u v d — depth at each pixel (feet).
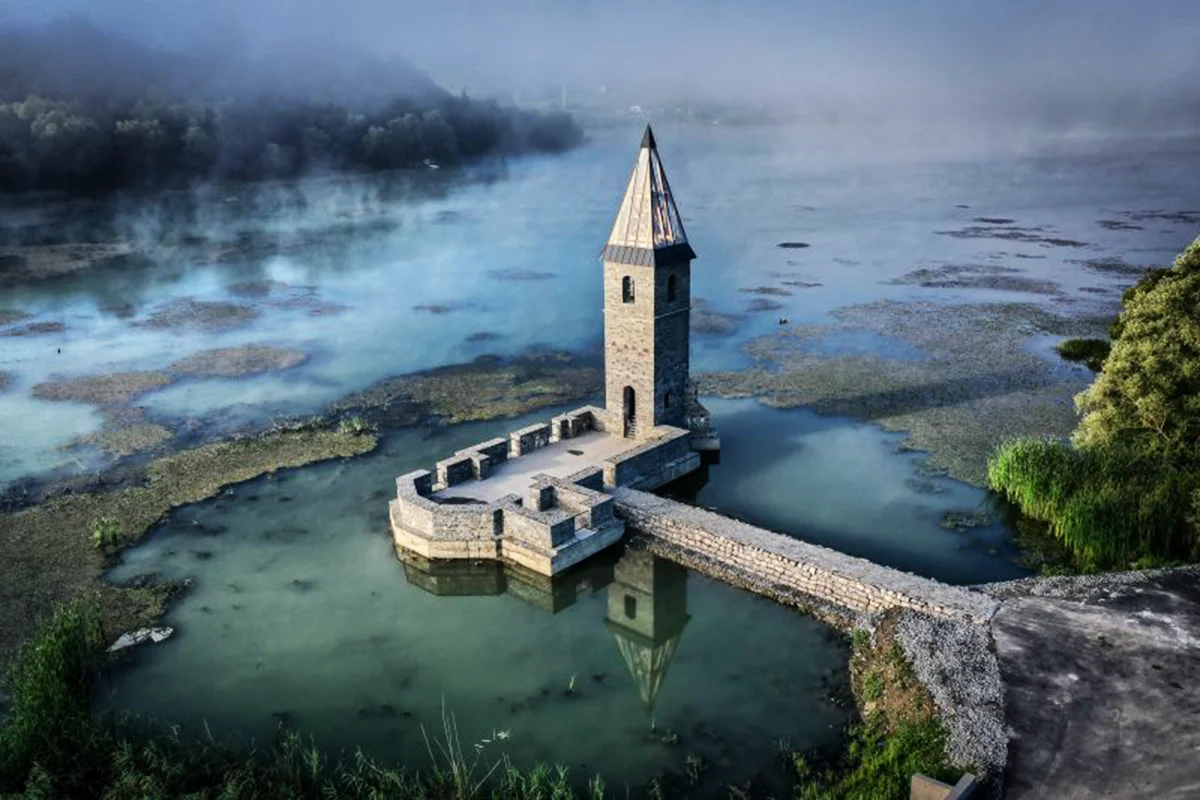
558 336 249.96
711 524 134.31
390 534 144.97
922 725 90.74
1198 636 101.50
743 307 276.00
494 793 87.30
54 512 151.53
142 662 112.98
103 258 348.38
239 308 281.33
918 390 201.57
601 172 631.56
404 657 114.93
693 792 89.45
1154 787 80.33
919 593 112.78
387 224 430.61
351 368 225.35
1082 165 596.70
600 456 155.33
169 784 87.56
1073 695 92.63
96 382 214.69
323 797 87.86
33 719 92.12
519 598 132.87
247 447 177.58
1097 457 140.05
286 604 126.31
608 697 105.81
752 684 106.32
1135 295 159.02
